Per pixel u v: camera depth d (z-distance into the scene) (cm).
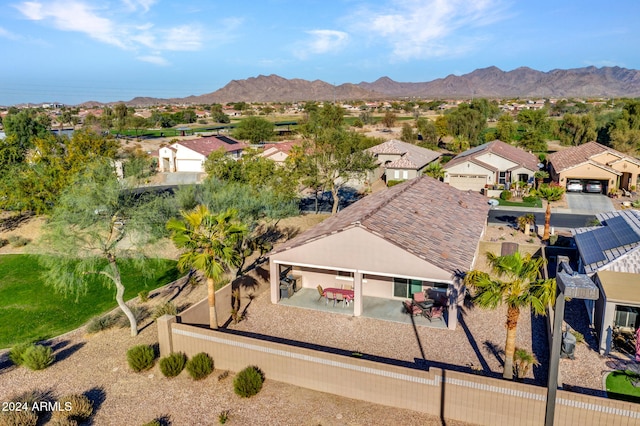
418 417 1551
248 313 2336
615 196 4903
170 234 2541
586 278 1159
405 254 2088
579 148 5816
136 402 1706
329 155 4200
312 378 1725
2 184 3769
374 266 2159
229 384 1792
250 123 9844
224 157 4253
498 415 1475
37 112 19988
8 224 4125
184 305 2534
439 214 2703
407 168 5525
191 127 14325
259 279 2597
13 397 1745
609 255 2178
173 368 1858
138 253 2253
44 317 2494
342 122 9381
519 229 3859
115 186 2298
